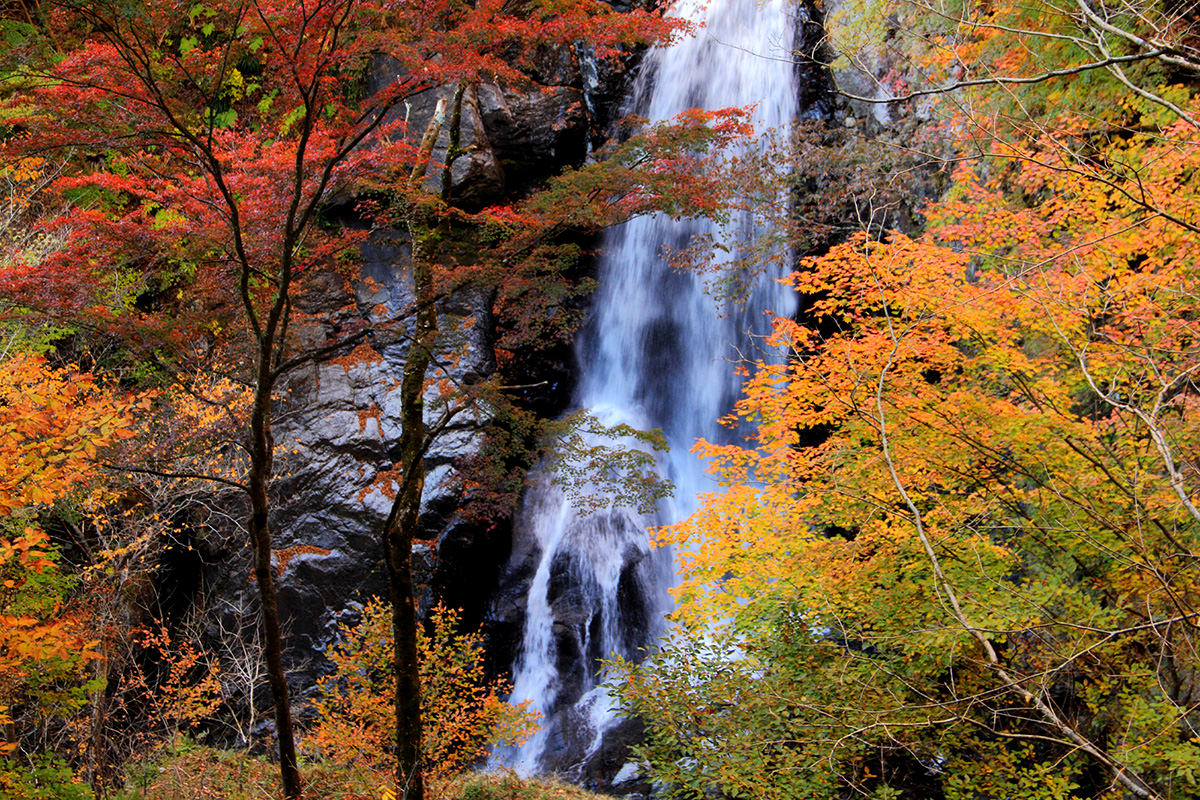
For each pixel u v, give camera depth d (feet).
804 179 51.39
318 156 23.57
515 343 37.29
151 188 26.48
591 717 45.06
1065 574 23.17
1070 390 24.58
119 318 24.43
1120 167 23.39
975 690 23.40
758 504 26.09
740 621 24.88
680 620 26.03
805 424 25.94
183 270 30.32
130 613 42.50
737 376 59.67
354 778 29.32
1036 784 22.04
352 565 47.06
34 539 17.40
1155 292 22.16
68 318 23.80
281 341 25.31
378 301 52.31
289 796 24.25
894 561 22.08
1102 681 22.34
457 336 27.48
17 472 17.37
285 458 49.26
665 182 26.50
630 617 51.44
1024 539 23.43
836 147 49.03
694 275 62.13
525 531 53.11
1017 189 29.99
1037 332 23.98
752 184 38.47
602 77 63.26
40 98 19.97
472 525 48.21
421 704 30.25
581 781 41.32
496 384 27.73
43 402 17.93
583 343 63.72
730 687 23.26
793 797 20.53
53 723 35.01
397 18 22.15
